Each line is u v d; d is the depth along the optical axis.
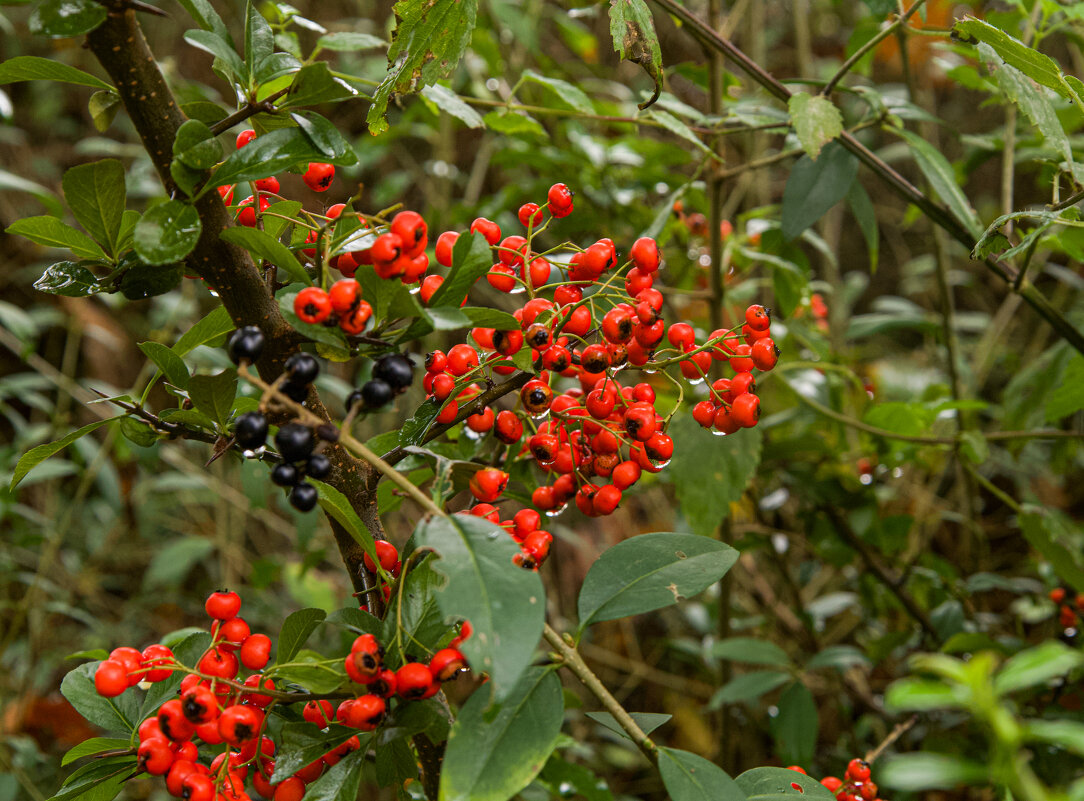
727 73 0.84
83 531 1.28
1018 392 0.82
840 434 0.88
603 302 0.58
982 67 0.73
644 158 0.88
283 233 0.55
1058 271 0.96
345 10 1.50
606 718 0.50
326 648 0.98
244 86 0.48
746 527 0.89
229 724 0.47
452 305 0.48
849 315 1.50
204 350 0.81
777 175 1.51
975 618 0.86
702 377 0.52
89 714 0.51
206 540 1.12
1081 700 0.75
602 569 0.49
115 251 0.50
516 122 0.70
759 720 0.93
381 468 0.46
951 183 0.64
